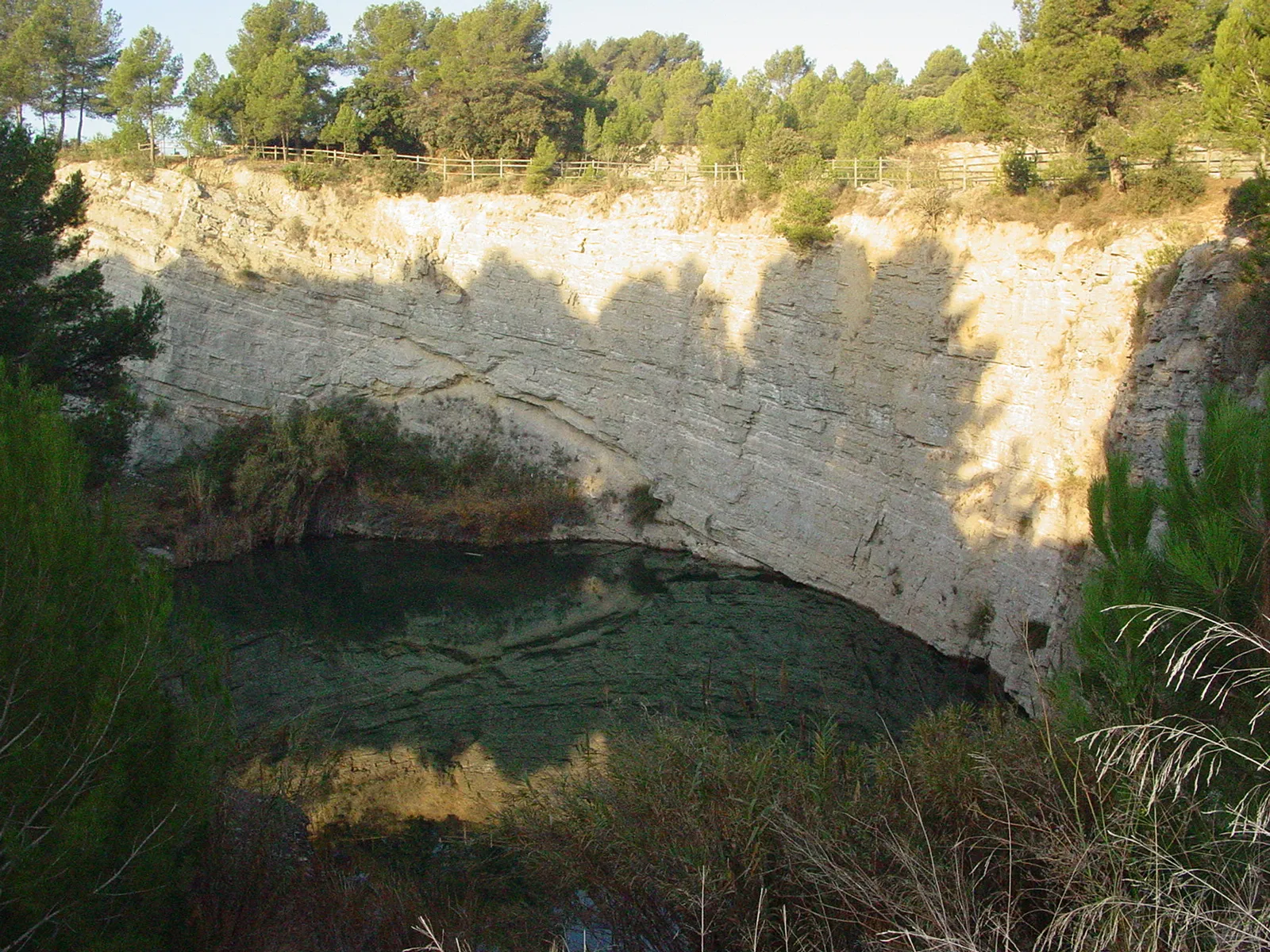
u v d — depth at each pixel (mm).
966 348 23172
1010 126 22875
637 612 27047
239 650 24156
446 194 37000
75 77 45094
